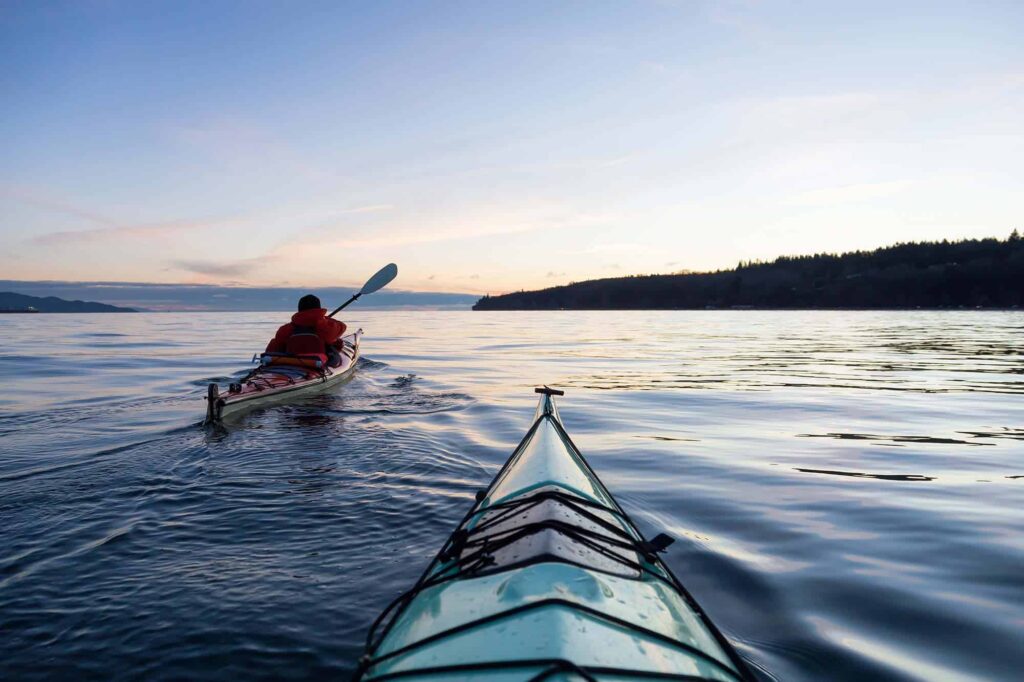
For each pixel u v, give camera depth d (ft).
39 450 17.13
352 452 16.81
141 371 39.06
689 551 10.59
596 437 20.36
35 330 98.12
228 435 18.97
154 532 11.16
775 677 7.02
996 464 16.75
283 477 14.47
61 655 7.43
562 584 6.01
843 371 41.83
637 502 13.33
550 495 8.77
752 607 8.66
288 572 9.57
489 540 7.70
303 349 28.09
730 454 17.89
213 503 12.67
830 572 9.79
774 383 35.27
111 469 15.12
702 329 115.14
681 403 27.78
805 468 16.26
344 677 7.02
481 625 5.57
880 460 17.17
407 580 9.30
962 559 10.30
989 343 70.95
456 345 69.26
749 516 12.44
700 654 5.56
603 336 90.43
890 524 11.98
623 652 5.15
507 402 26.58
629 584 6.61
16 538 10.88
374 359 49.52
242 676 7.05
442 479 14.34
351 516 11.91
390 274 34.53
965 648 7.61
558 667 4.63
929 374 39.93
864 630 8.05
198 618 8.23
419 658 5.39
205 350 56.59
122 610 8.45
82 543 10.68
